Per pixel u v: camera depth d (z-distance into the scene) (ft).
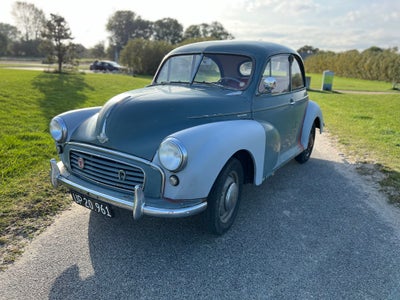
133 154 9.18
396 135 25.21
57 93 42.24
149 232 11.07
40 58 232.53
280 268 9.35
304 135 17.12
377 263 9.62
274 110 13.28
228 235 10.98
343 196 14.24
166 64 14.44
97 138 9.88
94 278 8.84
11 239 10.44
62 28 85.15
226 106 11.07
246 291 8.46
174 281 8.79
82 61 223.51
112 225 11.44
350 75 123.85
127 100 10.46
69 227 11.26
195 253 9.98
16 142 19.31
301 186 15.29
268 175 12.52
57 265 9.32
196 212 9.04
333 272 9.20
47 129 23.35
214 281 8.80
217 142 9.24
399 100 48.83
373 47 151.94
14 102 32.60
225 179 10.02
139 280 8.80
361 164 18.49
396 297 8.32
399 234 11.25
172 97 10.73
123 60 114.83
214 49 13.33
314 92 59.82
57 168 10.70
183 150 8.47
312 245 10.49
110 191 9.65
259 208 12.97
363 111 37.17
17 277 8.81
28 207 12.35
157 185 9.01
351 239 10.87
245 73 12.43
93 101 37.96
